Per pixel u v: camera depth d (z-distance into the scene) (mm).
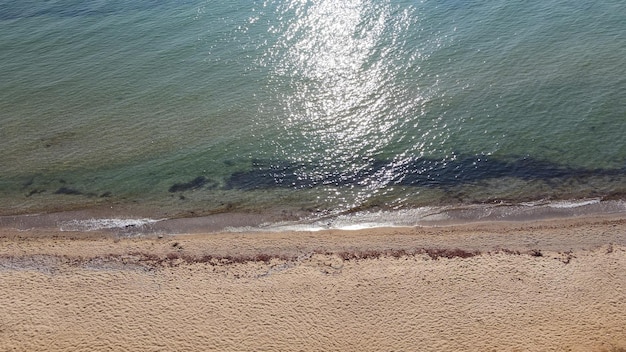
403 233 23281
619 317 19078
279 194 25594
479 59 33500
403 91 31328
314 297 20203
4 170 26984
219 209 24844
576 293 19984
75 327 19172
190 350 18438
